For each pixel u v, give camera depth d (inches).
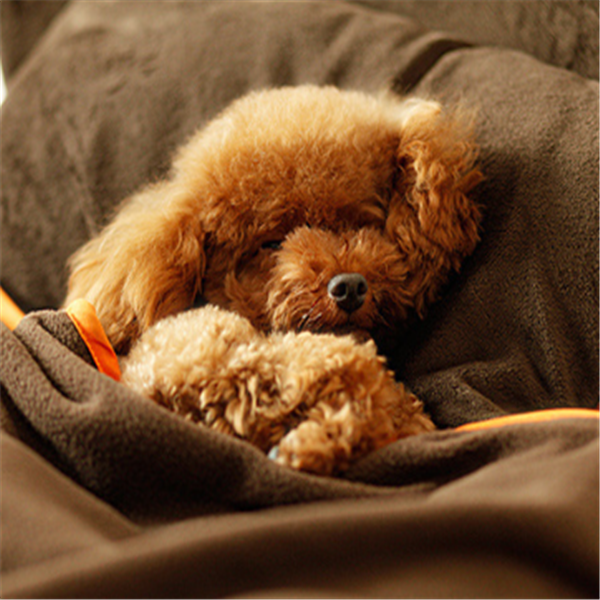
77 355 24.0
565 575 16.9
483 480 19.1
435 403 26.7
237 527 16.8
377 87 37.0
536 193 29.3
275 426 20.2
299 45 39.6
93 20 46.0
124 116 39.6
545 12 37.1
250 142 27.1
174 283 27.5
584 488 18.5
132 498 19.9
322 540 16.2
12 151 40.7
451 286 30.6
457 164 29.2
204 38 40.9
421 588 15.8
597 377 27.6
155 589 15.2
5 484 18.3
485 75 34.7
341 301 24.5
